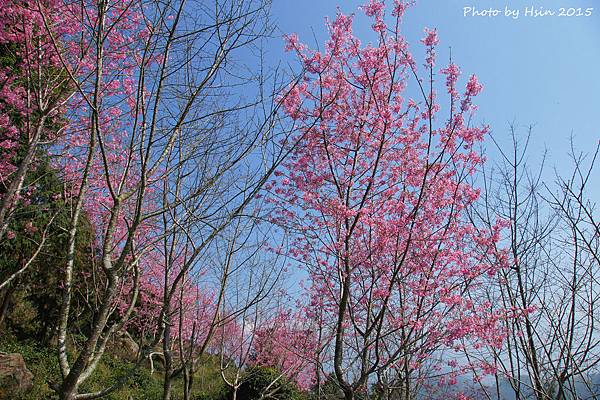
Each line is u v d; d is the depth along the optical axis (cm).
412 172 650
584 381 484
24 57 642
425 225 620
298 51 663
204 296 766
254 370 909
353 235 636
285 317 889
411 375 576
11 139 741
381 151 606
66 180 673
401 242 609
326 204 640
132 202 605
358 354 533
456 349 573
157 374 1675
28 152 571
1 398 1085
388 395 560
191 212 465
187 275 603
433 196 622
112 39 620
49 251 1027
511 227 608
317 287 723
